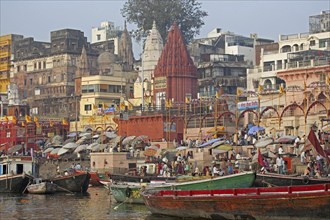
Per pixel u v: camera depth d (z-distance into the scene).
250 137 72.50
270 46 104.56
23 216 45.50
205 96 98.44
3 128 105.44
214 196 39.81
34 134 106.56
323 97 76.62
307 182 45.97
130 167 75.44
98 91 113.62
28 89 132.88
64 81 125.81
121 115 93.94
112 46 139.88
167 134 87.56
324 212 36.19
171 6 139.12
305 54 88.81
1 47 142.88
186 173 63.91
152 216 43.94
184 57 100.56
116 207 49.06
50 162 83.38
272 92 80.31
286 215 37.47
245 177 43.16
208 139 77.19
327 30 97.69
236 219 39.41
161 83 100.44
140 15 140.75
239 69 109.94
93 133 95.50
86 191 61.59
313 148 53.84
